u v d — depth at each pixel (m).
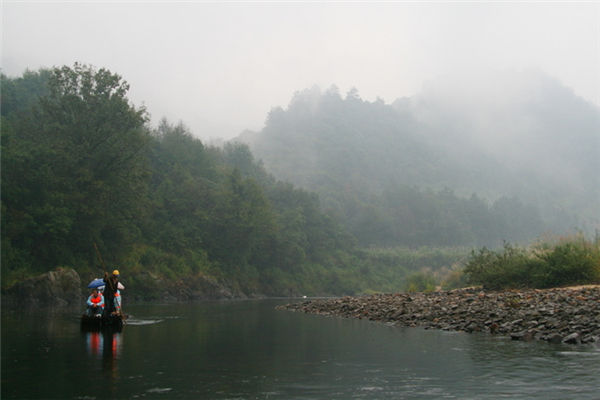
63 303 28.11
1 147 31.95
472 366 6.79
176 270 48.91
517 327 10.98
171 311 21.95
